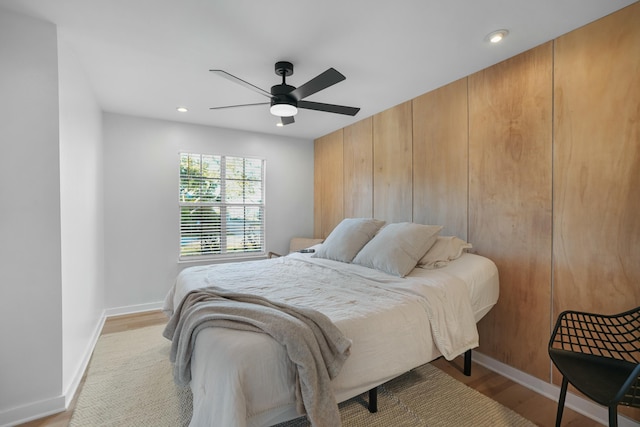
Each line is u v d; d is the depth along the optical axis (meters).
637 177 1.64
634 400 1.23
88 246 2.58
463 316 1.95
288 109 2.36
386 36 1.96
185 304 1.79
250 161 4.39
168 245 3.80
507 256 2.27
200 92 2.87
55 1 1.62
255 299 1.65
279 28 1.87
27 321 1.76
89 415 1.79
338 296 1.89
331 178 4.38
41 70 1.79
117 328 3.10
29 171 1.76
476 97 2.46
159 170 3.73
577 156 1.88
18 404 1.73
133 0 1.60
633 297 1.66
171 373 2.25
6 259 1.71
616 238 1.72
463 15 1.74
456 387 2.08
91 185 2.73
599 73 1.78
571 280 1.92
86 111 2.51
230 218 4.25
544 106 2.04
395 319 1.64
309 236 4.80
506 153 2.27
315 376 1.24
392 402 1.89
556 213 1.99
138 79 2.58
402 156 3.18
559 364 1.53
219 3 1.63
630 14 1.66
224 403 1.12
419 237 2.36
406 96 2.99
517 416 1.79
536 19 1.78
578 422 1.75
